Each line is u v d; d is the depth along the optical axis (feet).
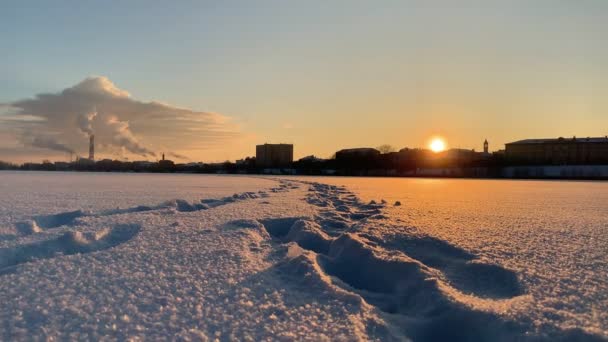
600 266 13.70
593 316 9.45
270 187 65.26
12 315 9.39
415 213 28.19
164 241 17.06
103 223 21.02
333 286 11.48
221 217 24.16
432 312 10.48
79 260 13.99
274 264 14.03
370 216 26.11
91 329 8.72
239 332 8.77
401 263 13.52
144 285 11.52
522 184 108.78
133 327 8.86
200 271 12.92
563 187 87.61
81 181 86.02
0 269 13.16
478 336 9.34
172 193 47.60
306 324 9.24
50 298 10.43
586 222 24.30
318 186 69.92
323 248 17.34
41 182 78.84
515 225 22.70
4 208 28.37
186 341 8.27
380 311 10.56
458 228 21.20
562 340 8.29
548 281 12.03
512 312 9.58
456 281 12.89
